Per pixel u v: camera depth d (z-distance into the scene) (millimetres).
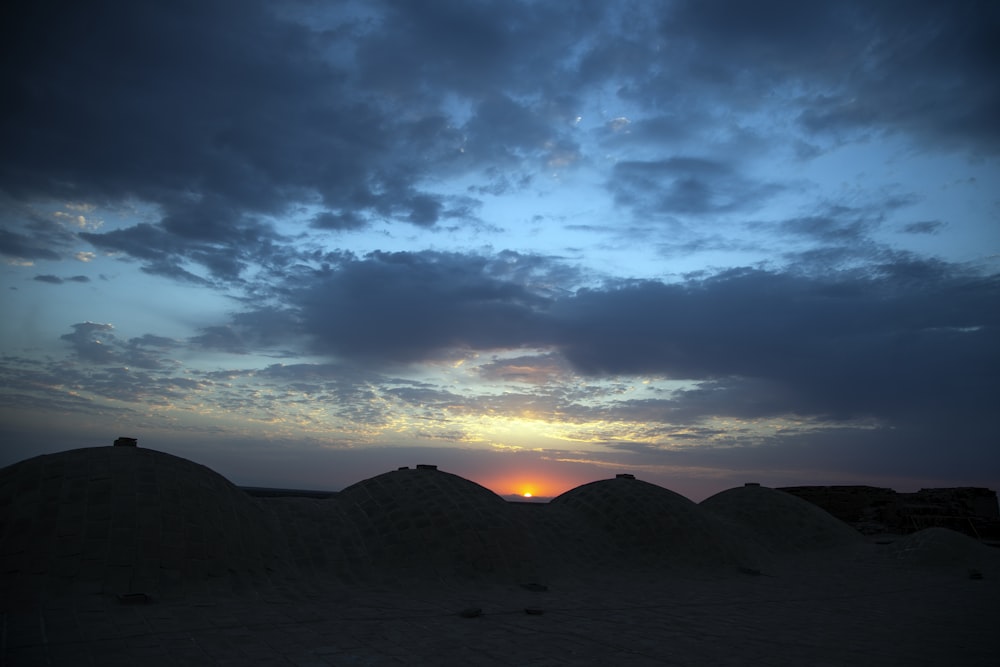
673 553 24016
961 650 12898
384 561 18656
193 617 12406
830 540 30703
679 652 12039
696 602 17828
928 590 21156
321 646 11164
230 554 15812
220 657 10156
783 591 20328
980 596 20000
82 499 14938
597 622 14422
